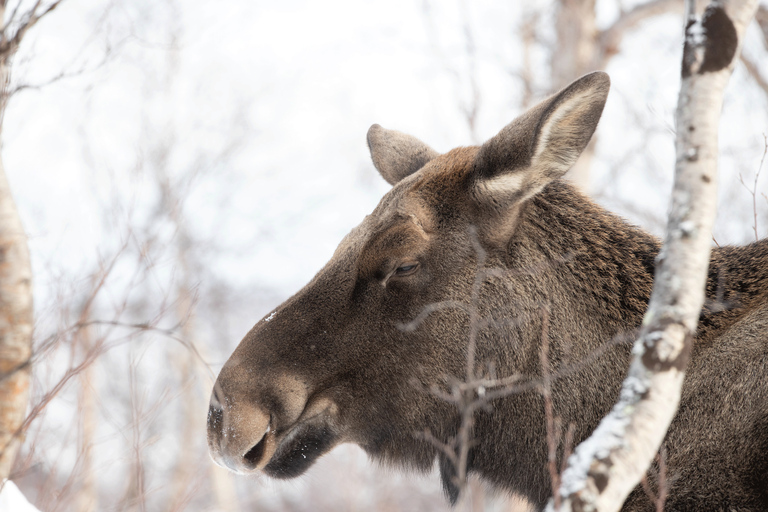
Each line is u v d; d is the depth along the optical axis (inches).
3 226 279.1
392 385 294.7
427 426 299.4
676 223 226.1
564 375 290.5
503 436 296.7
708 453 270.4
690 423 276.1
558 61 898.7
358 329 291.9
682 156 231.6
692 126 232.7
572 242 302.8
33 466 406.6
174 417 1103.0
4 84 314.3
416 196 296.7
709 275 302.4
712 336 287.4
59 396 430.9
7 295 277.7
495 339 292.2
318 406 293.0
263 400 285.1
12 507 291.1
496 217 289.7
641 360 211.2
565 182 319.9
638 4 860.6
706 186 227.1
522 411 293.9
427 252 290.8
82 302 470.6
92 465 507.2
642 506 270.8
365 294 292.2
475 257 292.5
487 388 292.8
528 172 277.0
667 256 223.1
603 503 192.5
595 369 289.9
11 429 277.6
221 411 284.4
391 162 362.6
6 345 277.6
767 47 705.0
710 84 234.4
